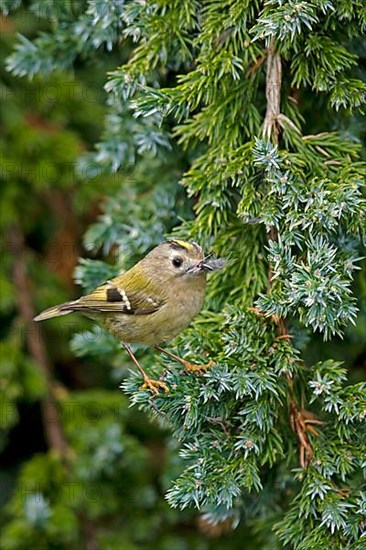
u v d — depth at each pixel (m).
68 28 8.66
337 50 6.66
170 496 6.34
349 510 6.55
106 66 8.86
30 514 9.81
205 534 10.47
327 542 6.54
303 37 6.69
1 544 9.80
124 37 7.83
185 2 7.18
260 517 7.81
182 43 7.29
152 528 10.55
